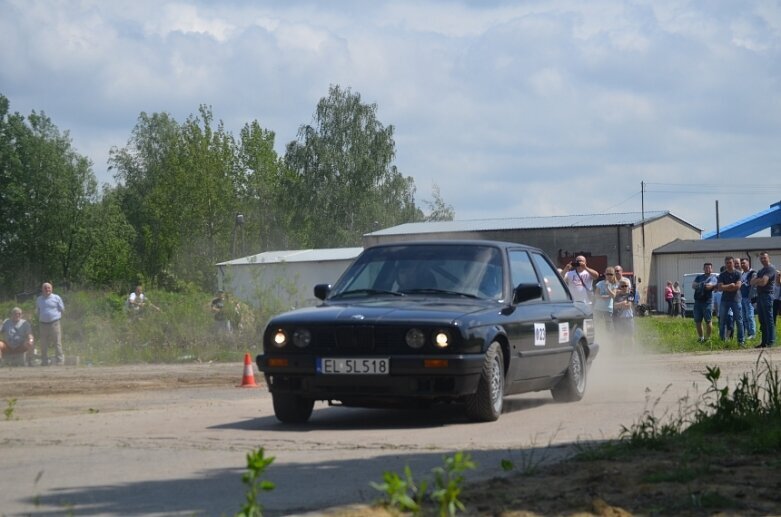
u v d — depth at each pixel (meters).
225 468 9.36
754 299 36.00
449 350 12.36
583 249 77.75
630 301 27.44
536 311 14.41
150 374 24.62
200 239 109.75
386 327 12.47
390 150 102.81
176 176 110.19
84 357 31.83
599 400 15.51
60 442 11.27
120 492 8.27
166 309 34.50
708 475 8.02
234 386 20.44
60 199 109.75
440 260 14.24
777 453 8.97
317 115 102.81
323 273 63.94
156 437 11.59
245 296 35.16
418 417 13.68
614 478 7.90
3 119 109.88
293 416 13.05
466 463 5.75
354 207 101.25
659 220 81.56
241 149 116.56
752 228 95.75
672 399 15.24
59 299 30.91
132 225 125.31
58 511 7.57
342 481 8.55
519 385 13.78
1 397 18.53
